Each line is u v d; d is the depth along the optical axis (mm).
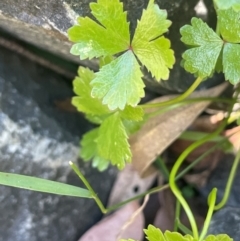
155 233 96
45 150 133
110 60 102
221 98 131
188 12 117
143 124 129
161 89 133
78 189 111
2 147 125
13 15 107
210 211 106
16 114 129
